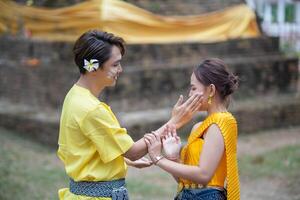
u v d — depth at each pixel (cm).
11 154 1283
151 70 1503
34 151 1342
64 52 1532
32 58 1647
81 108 444
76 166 451
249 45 1764
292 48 2780
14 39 1716
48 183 1070
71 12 1519
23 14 1655
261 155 1316
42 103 1561
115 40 452
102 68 449
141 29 1528
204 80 459
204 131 458
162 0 1590
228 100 472
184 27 1622
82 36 454
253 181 1131
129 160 493
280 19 3186
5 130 1532
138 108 1480
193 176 444
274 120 1666
